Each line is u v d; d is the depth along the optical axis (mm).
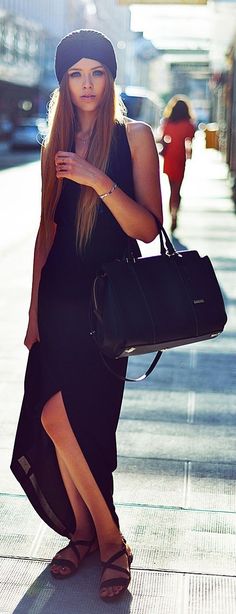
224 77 26266
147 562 3109
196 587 2953
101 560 2998
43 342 2906
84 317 2842
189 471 3928
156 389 5168
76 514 3113
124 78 65000
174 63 59844
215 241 10992
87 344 2861
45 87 66375
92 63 2758
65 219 2834
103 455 2980
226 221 13320
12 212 14445
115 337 2670
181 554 3172
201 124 58969
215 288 2783
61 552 3078
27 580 2990
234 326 6777
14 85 59156
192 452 4152
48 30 67188
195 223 12961
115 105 2805
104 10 77125
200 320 2717
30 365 3010
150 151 2838
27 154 35562
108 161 2799
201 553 3182
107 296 2713
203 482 3814
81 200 2777
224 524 3414
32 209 14969
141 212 2758
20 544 3236
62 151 2732
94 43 2762
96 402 2912
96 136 2787
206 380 5387
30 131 38625
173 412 4738
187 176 23422
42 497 3092
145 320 2664
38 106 64938
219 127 33594
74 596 2900
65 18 73375
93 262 2822
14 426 4457
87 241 2805
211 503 3605
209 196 17875
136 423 4539
